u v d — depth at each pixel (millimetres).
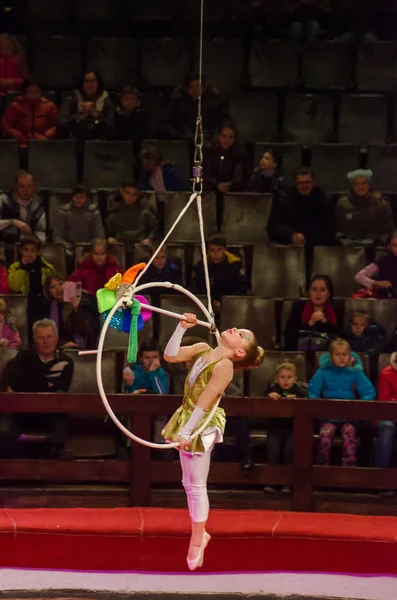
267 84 17297
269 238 14344
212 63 17375
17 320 12695
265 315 12812
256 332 12781
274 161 14836
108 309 8195
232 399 10492
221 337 8508
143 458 10641
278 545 9750
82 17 18297
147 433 10586
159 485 11367
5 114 16000
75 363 12016
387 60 17375
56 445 11102
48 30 18375
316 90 17266
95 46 17422
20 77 16812
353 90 17312
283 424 11141
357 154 15734
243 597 9695
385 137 16594
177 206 14570
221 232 14102
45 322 11438
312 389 11375
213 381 8266
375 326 12477
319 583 9734
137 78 17375
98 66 17359
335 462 11555
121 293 8195
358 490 11117
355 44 17547
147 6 18188
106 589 9727
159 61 17422
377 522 10148
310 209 14266
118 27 18469
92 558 9750
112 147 15547
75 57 17406
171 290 13242
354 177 14531
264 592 9711
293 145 15734
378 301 12828
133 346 8141
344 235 14531
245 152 15188
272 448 11109
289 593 9703
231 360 8398
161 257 13305
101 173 15477
